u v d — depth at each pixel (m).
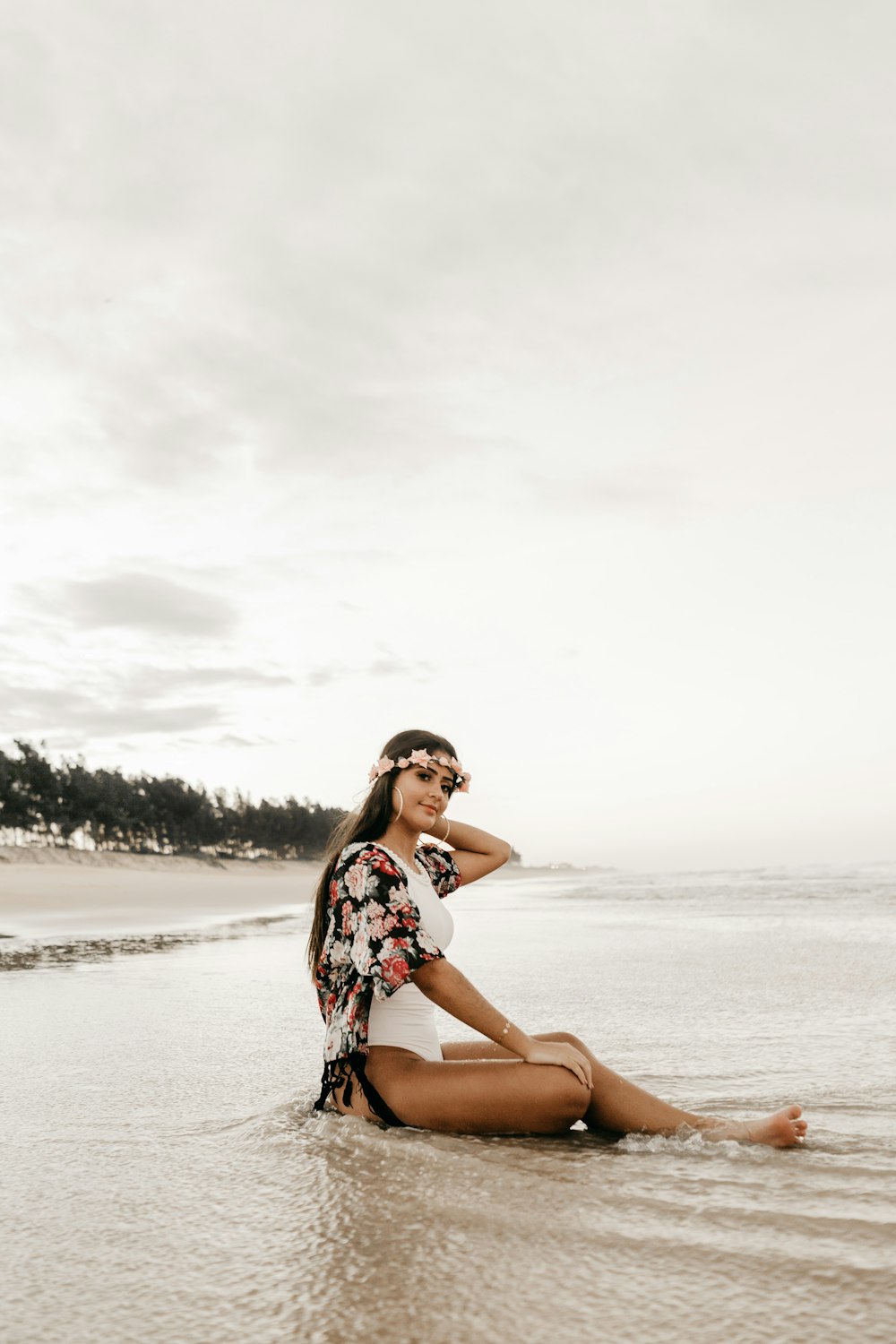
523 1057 2.55
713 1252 1.77
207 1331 1.51
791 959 7.40
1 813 61.38
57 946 9.59
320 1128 2.67
